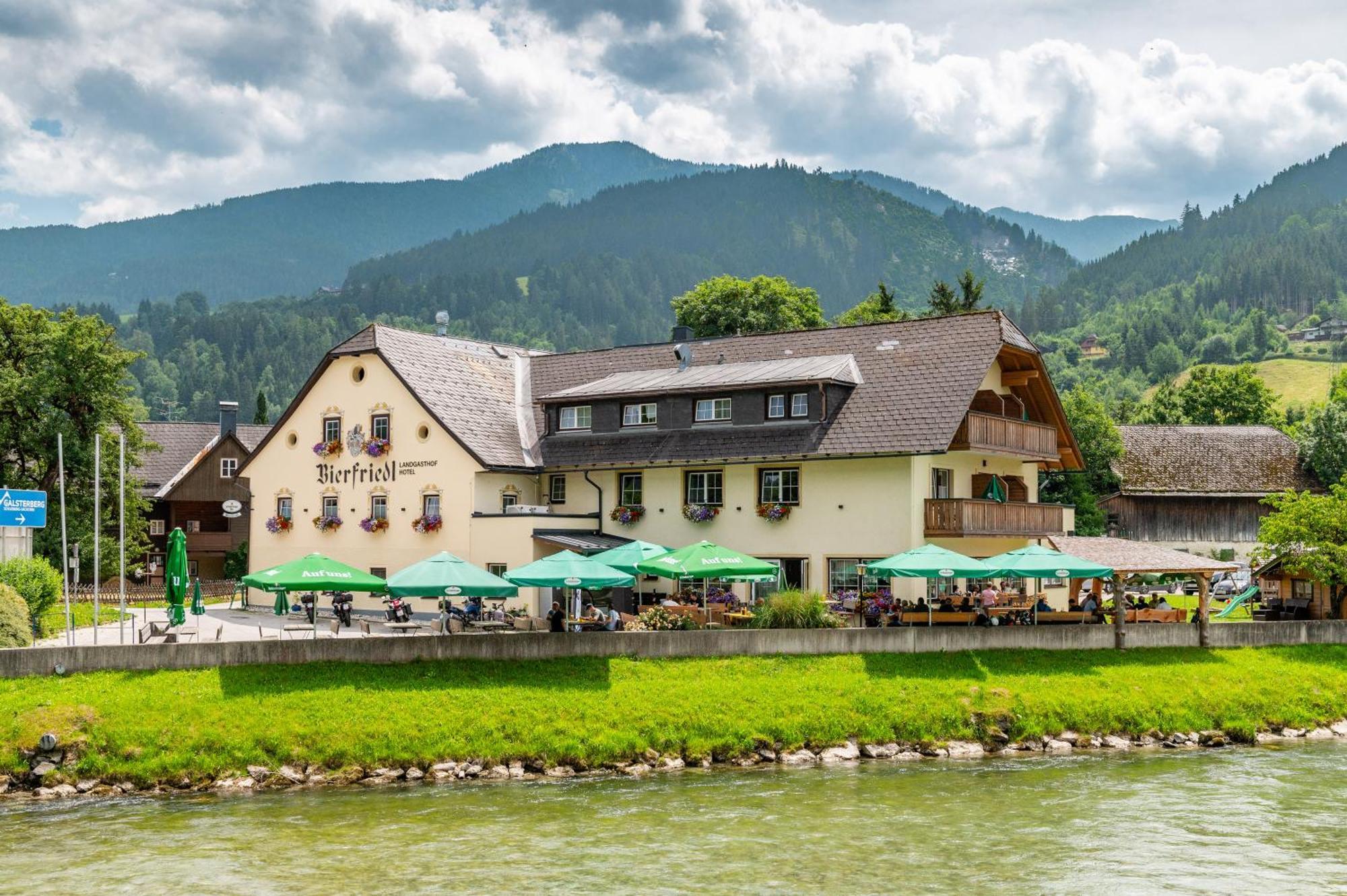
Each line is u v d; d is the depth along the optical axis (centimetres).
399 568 5575
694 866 2622
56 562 6481
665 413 5359
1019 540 5300
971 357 4975
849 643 4138
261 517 6059
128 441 6900
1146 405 13762
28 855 2669
